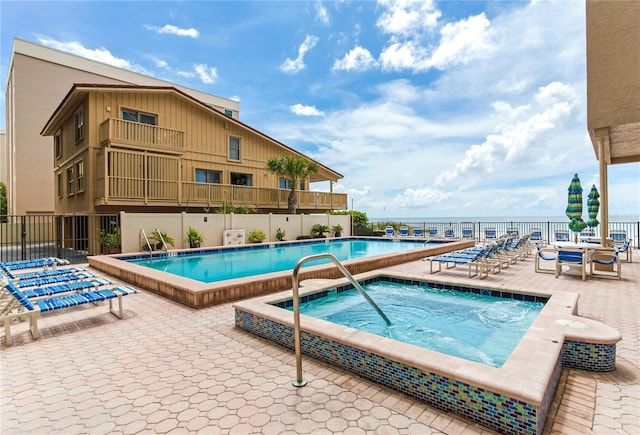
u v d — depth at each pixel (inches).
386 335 173.9
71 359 135.5
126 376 120.3
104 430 89.7
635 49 195.6
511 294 214.2
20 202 808.3
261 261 451.2
